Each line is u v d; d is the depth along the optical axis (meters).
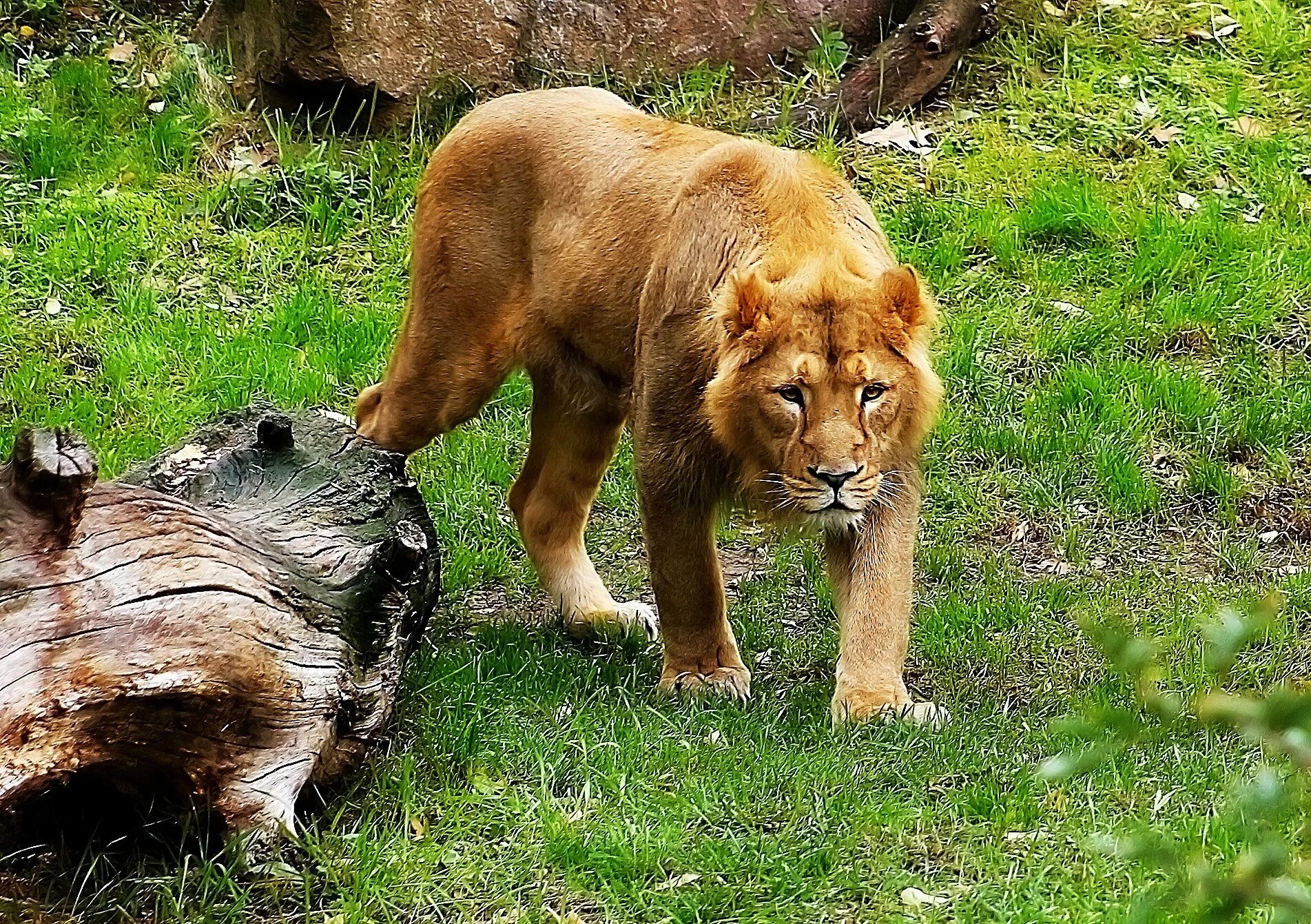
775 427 9.14
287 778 7.75
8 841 7.35
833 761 8.64
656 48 18.02
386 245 15.98
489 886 7.59
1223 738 8.91
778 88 18.22
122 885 7.40
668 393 9.80
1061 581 11.98
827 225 9.91
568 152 10.70
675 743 8.91
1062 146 17.47
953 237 15.96
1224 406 13.96
